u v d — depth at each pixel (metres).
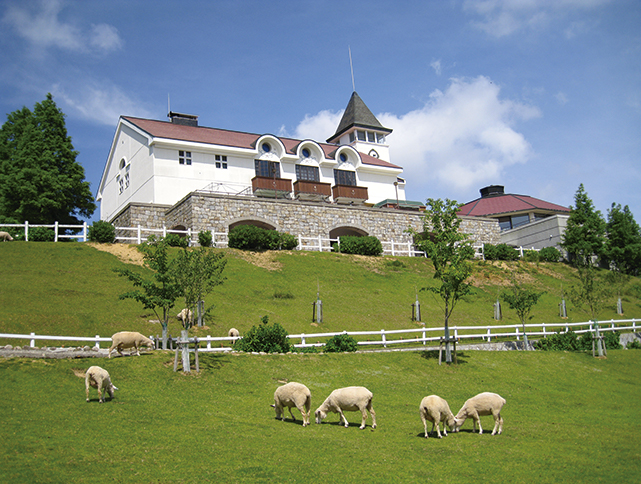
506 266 42.50
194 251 19.98
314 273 33.72
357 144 58.34
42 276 25.80
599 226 46.44
